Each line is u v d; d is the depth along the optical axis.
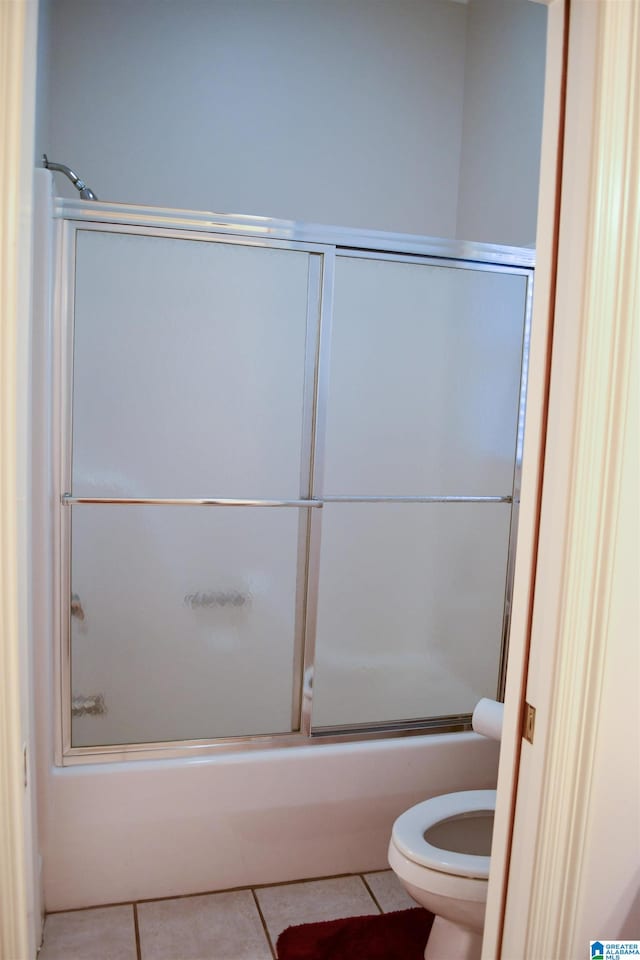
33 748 1.80
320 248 2.07
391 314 2.17
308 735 2.19
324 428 2.12
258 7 2.90
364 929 1.94
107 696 2.03
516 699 1.16
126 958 1.81
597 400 1.00
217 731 2.12
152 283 1.96
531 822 1.12
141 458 1.99
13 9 0.76
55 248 1.88
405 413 2.22
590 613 1.05
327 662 2.22
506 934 1.20
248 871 2.12
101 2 2.73
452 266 2.21
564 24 1.01
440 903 1.63
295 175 2.99
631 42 0.94
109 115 2.77
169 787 2.03
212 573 2.08
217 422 2.04
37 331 1.77
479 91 3.00
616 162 0.96
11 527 0.83
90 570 1.99
